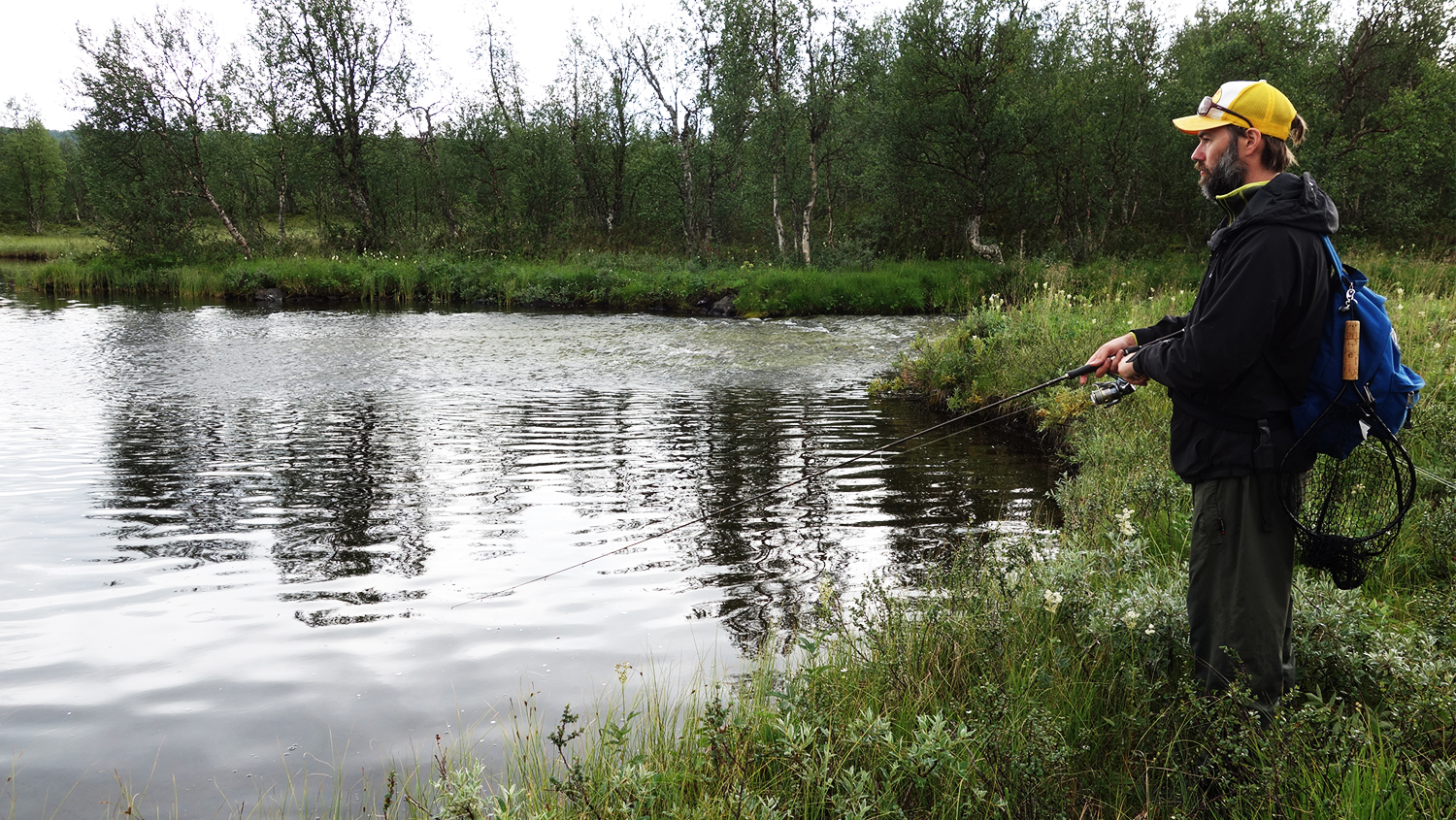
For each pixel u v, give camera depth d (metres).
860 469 7.25
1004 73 28.64
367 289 26.08
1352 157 24.91
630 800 2.33
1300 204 2.24
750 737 2.64
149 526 5.68
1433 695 2.40
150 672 3.62
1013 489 6.56
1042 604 3.37
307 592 4.55
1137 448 6.12
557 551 5.19
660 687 3.40
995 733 2.46
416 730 3.12
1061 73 32.06
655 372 12.98
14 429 8.68
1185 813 2.18
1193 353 2.30
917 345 12.54
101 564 4.96
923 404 10.46
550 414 9.70
